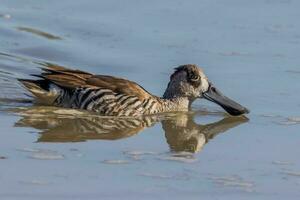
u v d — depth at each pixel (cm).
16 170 1345
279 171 1394
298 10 2406
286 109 1733
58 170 1355
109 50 2083
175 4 2452
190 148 1505
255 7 2433
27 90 1817
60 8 2405
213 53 2067
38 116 1659
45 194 1256
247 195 1294
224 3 2467
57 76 1730
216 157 1458
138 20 2302
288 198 1287
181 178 1348
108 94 1705
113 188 1294
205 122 1686
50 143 1489
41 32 2205
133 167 1386
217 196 1284
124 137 1555
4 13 2347
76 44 2127
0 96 1781
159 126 1648
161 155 1456
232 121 1695
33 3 2450
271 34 2208
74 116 1673
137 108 1706
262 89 1847
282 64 1997
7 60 2017
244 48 2109
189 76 1748
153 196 1272
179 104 1755
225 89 1847
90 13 2362
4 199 1231
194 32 2217
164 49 2089
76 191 1273
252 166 1414
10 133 1540
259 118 1692
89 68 1966
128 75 1928
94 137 1545
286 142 1541
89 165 1384
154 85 1875
